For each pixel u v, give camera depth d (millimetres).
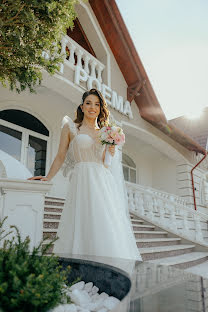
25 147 7152
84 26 7527
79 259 1225
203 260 5898
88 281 1155
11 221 2049
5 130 6812
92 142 2402
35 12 2055
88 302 1013
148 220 7109
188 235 7152
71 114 8227
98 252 1919
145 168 11805
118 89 7660
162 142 9391
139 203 7453
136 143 10578
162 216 7277
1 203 2059
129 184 7586
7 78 2379
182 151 10906
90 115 2596
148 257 4828
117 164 2854
